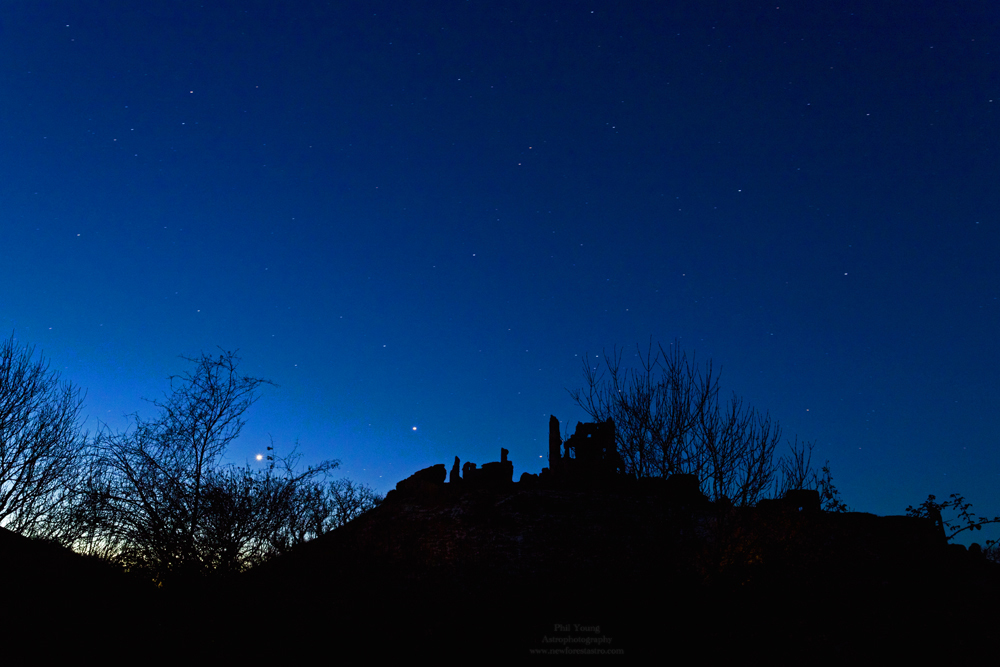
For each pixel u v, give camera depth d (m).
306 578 12.91
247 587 12.22
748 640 10.23
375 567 13.49
